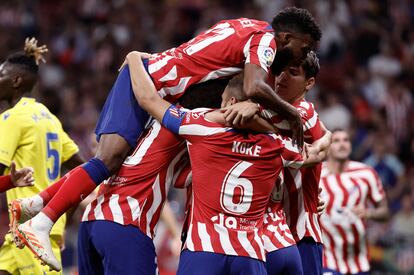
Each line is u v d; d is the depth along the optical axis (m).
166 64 16.95
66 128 44.91
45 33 54.12
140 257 16.55
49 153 20.30
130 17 53.94
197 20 55.16
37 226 16.30
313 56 17.70
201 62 16.77
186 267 15.89
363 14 54.22
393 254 34.31
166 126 16.28
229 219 15.87
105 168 16.61
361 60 52.00
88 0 55.91
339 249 27.64
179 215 34.44
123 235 16.45
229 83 16.77
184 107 17.05
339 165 28.14
